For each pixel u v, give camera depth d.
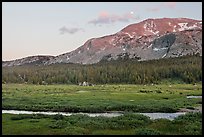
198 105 80.38
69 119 47.59
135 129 38.75
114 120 45.00
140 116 48.31
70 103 85.19
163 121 44.50
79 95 122.81
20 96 109.88
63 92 146.38
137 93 137.88
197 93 138.12
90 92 146.00
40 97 108.38
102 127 40.28
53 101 92.06
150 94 130.50
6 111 70.62
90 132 37.19
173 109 71.69
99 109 73.12
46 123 44.31
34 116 51.88
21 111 71.25
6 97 101.06
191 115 49.34
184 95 125.69
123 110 72.56
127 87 197.62
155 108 72.31
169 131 37.69
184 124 41.94
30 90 158.00
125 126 40.91
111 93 137.75
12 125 42.66
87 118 48.19
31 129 39.34
